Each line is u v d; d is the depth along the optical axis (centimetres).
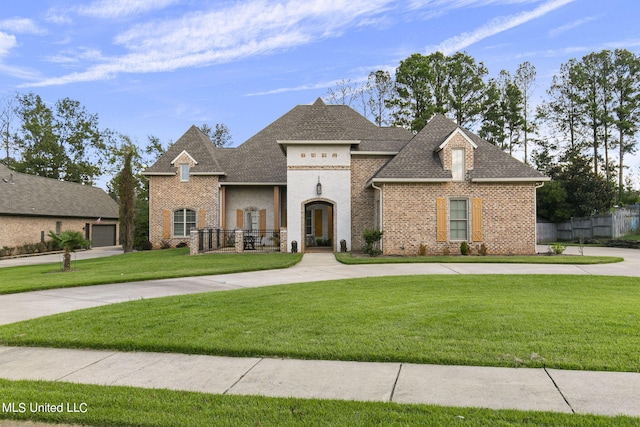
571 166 3528
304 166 2161
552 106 4788
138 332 621
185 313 737
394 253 1872
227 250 2230
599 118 4481
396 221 1881
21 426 362
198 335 601
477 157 1956
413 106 4697
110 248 3634
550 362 473
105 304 873
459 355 501
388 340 561
